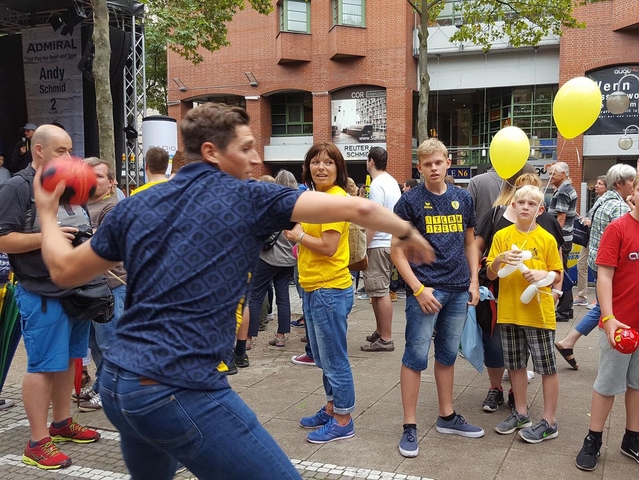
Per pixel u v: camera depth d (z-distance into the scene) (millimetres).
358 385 4977
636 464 3459
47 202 2012
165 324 1806
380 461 3531
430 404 4500
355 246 5035
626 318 3301
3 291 4199
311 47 21938
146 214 1886
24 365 5789
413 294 3580
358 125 21781
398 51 20891
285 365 5695
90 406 4484
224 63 23172
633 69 18766
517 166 4469
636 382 3408
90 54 9898
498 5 14211
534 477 3305
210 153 2018
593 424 3418
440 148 3650
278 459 1894
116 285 4457
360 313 8250
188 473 3389
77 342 3865
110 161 7730
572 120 4309
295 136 23328
